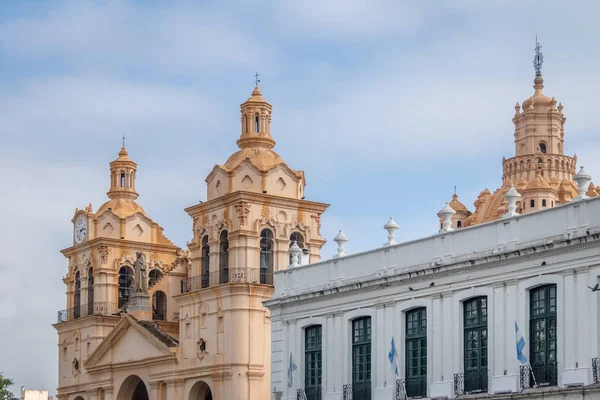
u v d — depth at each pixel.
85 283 112.25
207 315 92.56
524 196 123.94
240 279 90.75
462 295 63.03
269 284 92.31
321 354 72.38
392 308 67.50
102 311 109.25
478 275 62.09
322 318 72.50
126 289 111.69
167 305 105.75
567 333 56.81
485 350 61.62
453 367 63.00
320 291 72.25
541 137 139.00
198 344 92.81
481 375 61.31
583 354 55.97
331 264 72.75
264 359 90.19
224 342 90.12
